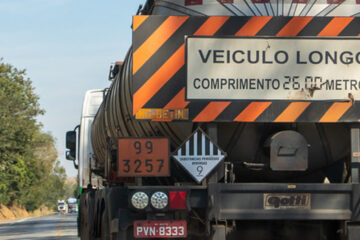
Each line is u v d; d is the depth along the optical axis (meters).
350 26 14.48
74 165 38.81
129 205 14.02
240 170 15.80
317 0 15.13
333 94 14.39
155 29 14.44
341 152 15.51
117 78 21.11
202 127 14.91
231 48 14.38
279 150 14.61
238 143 15.14
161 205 13.97
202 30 14.41
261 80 14.35
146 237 14.12
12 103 136.38
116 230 14.25
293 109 14.34
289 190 13.95
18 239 48.22
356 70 14.43
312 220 15.35
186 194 14.03
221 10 15.11
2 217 164.25
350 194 14.04
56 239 46.28
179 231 14.13
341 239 14.34
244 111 14.32
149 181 17.00
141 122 16.66
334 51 14.43
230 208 13.95
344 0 15.16
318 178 16.45
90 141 37.34
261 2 15.07
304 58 14.41
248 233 15.73
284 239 15.70
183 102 14.36
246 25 14.41
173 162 15.71
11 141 133.75
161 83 14.38
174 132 15.52
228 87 14.34
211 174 14.28
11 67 154.12
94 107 37.66
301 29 14.42
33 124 150.12
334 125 15.05
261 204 13.95
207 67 14.38
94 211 21.52
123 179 17.78
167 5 15.73
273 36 14.39
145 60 14.41
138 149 14.30
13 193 173.75
